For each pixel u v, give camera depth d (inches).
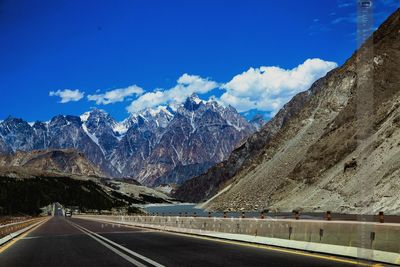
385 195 2492.6
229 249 759.7
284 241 770.2
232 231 1039.6
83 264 600.4
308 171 4431.6
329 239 641.6
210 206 6614.2
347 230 601.9
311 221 697.0
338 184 3553.2
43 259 686.5
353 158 3612.2
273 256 623.8
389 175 2667.3
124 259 642.2
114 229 1766.7
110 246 888.9
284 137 6225.4
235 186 6456.7
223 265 541.6
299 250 701.3
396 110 3516.2
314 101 6151.6
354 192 3122.5
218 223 1142.3
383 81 4279.0
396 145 2957.7
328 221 649.6
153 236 1219.2
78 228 1919.3
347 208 2994.6
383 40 4889.3
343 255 589.6
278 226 809.5
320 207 3425.2
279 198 4584.2
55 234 1443.2
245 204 5334.6
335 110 5570.9
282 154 5698.8
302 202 3875.5
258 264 537.6
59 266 587.8
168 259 625.6
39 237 1306.6
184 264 564.4
